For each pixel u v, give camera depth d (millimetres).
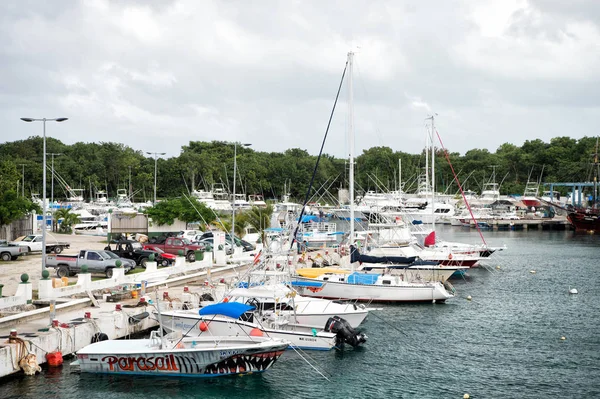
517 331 32969
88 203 124438
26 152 148625
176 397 22719
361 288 39062
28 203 66250
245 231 71375
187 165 145125
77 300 30797
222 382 24297
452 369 26422
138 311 30250
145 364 24375
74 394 22406
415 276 44906
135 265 43062
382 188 152875
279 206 111875
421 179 155125
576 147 172875
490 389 24109
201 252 48438
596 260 66500
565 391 23984
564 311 38281
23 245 52469
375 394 23422
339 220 117938
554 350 29422
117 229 59562
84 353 24203
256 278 31969
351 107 50438
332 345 28594
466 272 55562
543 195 158625
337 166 165875
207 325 27766
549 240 94250
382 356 28109
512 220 119375
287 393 23453
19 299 29344
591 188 153750
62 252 54969
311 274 41031
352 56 51062
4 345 23359
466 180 163250
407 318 35750
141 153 171125
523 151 184250
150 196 145375
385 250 49969
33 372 23766
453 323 34625
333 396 23172
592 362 27547
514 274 55375
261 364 24922
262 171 157250
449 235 103938
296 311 30625
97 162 148000
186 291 34719
